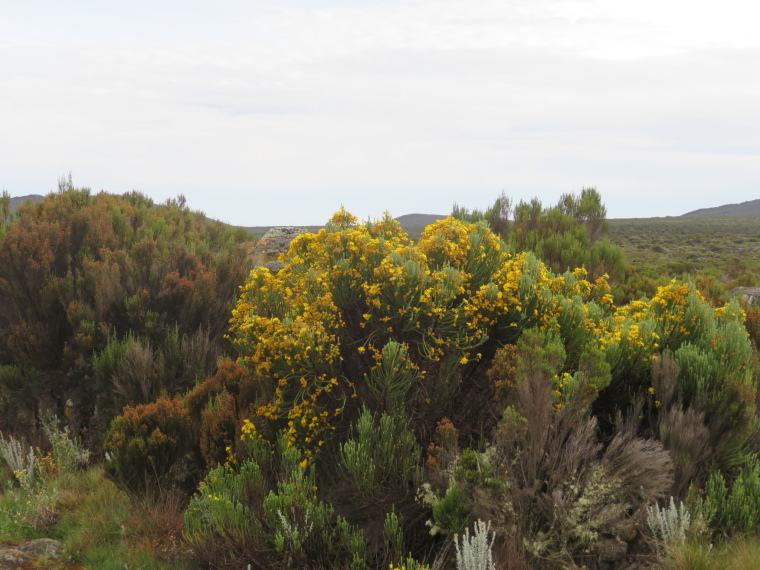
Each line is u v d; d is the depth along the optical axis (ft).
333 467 15.55
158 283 27.76
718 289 30.58
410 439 14.10
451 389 15.39
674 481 13.29
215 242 42.93
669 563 11.39
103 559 14.61
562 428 13.53
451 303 16.11
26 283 25.09
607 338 16.38
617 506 12.31
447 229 17.17
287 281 18.25
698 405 14.56
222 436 17.28
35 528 16.43
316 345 14.87
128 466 17.29
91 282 25.96
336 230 17.08
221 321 27.61
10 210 34.27
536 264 17.46
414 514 13.48
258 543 12.92
